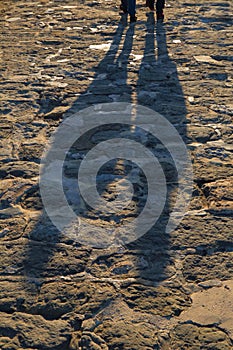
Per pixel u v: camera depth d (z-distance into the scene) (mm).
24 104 6203
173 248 3809
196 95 6434
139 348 2998
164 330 3129
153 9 10703
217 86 6734
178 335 3092
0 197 4418
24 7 11500
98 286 3471
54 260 3697
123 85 6742
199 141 5316
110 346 3018
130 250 3797
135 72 7195
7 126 5656
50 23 9914
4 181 4645
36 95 6457
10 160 4984
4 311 3283
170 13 10484
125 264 3666
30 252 3773
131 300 3355
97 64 7547
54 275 3566
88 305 3316
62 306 3312
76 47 8352
